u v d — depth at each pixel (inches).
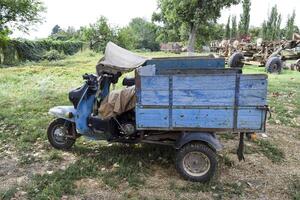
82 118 209.2
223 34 2252.7
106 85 211.3
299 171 194.7
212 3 1360.7
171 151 211.2
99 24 1726.1
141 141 196.7
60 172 186.4
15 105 357.7
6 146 231.1
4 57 1124.5
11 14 1262.3
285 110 335.3
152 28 2188.7
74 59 1221.1
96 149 223.1
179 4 1362.0
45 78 579.5
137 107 178.5
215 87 168.2
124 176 181.8
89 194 164.9
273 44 877.2
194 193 167.0
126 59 210.1
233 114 169.2
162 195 164.2
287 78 619.8
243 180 181.5
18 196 163.5
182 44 2044.8
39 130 260.1
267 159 210.7
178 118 175.6
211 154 173.3
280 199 163.8
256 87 164.2
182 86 171.5
